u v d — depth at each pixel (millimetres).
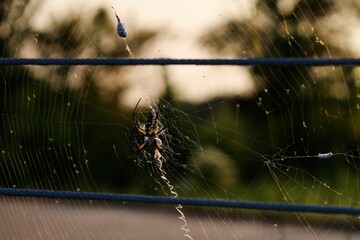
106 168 9844
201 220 8500
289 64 2428
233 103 8523
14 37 9570
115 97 9281
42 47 9656
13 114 9539
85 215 8711
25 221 7863
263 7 7852
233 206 2428
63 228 7863
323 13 7680
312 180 8055
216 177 8836
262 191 8883
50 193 2629
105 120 9547
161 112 7109
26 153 8969
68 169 9562
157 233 7633
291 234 7520
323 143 7891
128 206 9281
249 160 8945
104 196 2561
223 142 8820
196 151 7867
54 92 9477
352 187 7887
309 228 7754
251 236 7398
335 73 7578
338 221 7840
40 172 9125
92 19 10234
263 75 8016
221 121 8398
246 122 8523
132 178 9789
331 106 7727
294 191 8188
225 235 7484
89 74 9477
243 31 8031
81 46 9914
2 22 9547
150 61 2543
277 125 8133
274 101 8086
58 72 9414
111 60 2590
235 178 9039
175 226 8016
